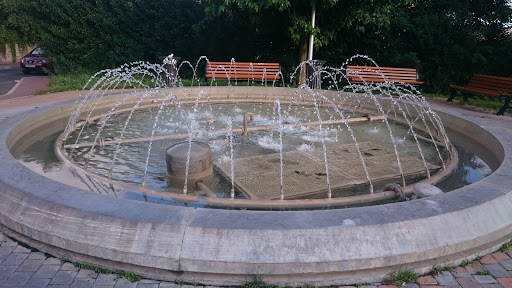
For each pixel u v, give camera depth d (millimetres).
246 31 13945
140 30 14656
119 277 2467
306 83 11070
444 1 13680
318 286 2422
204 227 2459
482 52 13078
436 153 5078
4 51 24156
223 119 7074
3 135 4555
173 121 6781
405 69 11000
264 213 2643
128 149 4930
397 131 6316
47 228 2711
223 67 11250
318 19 11836
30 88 12711
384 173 4258
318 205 3363
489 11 13289
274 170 4250
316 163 4527
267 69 11383
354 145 5363
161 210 2666
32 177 3203
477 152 5152
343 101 8711
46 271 2514
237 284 2398
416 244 2537
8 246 2775
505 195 3004
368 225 2516
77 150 4859
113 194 3469
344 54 13898
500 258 2764
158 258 2455
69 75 13906
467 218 2725
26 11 15562
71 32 14578
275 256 2393
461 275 2562
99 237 2561
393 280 2473
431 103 9789
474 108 9141
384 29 13180
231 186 3797
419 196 3406
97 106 7387
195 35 14398
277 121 6930
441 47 13008
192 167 3900
